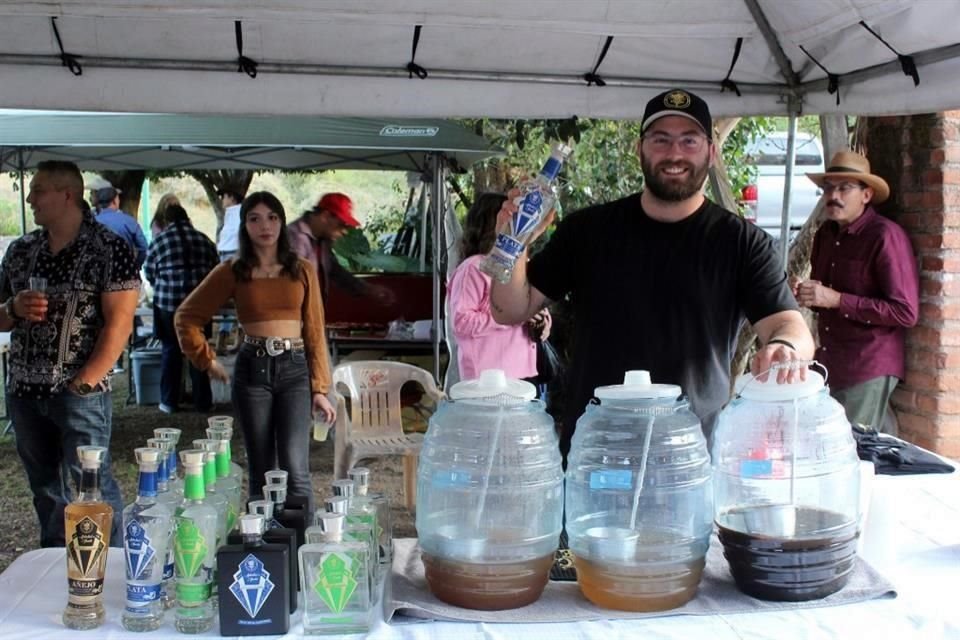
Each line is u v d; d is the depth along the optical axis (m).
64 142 6.05
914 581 1.68
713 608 1.52
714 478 1.60
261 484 3.76
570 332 5.50
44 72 2.92
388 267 8.35
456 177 8.02
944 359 3.66
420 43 3.01
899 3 2.54
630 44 3.10
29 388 3.24
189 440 6.37
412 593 1.58
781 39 3.08
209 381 7.28
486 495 1.53
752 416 1.60
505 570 1.50
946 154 3.64
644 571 1.49
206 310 3.84
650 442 1.56
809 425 1.59
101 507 1.51
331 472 5.70
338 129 6.04
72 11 2.71
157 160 7.36
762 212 10.69
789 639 1.43
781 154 10.67
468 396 1.58
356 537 1.56
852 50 2.91
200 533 1.48
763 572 1.53
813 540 1.51
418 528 1.59
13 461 5.92
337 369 4.67
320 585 1.45
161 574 1.51
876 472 2.41
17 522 4.81
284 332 3.73
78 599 1.50
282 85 3.06
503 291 2.14
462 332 3.58
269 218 3.71
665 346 2.15
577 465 1.59
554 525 1.55
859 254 3.73
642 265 2.17
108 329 3.26
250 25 2.86
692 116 2.05
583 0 2.88
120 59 2.92
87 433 3.27
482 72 3.14
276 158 7.34
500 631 1.46
